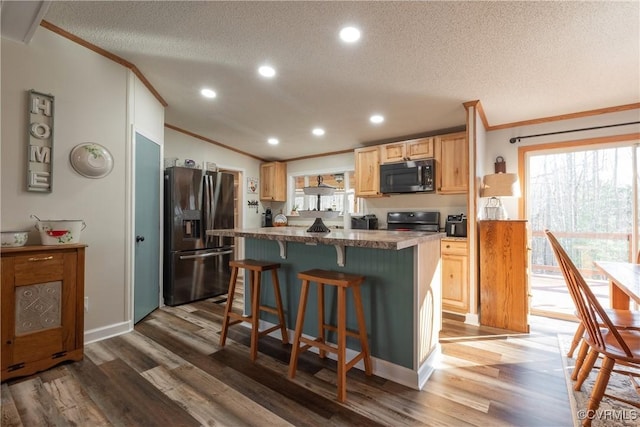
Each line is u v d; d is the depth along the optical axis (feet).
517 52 6.88
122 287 8.63
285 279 8.54
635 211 9.74
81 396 5.68
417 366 6.15
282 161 19.57
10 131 6.57
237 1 5.70
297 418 5.16
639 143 9.61
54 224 6.71
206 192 12.83
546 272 11.35
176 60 8.16
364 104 10.40
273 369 6.79
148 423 4.99
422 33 6.37
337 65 7.87
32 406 5.37
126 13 6.31
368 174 14.32
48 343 6.55
